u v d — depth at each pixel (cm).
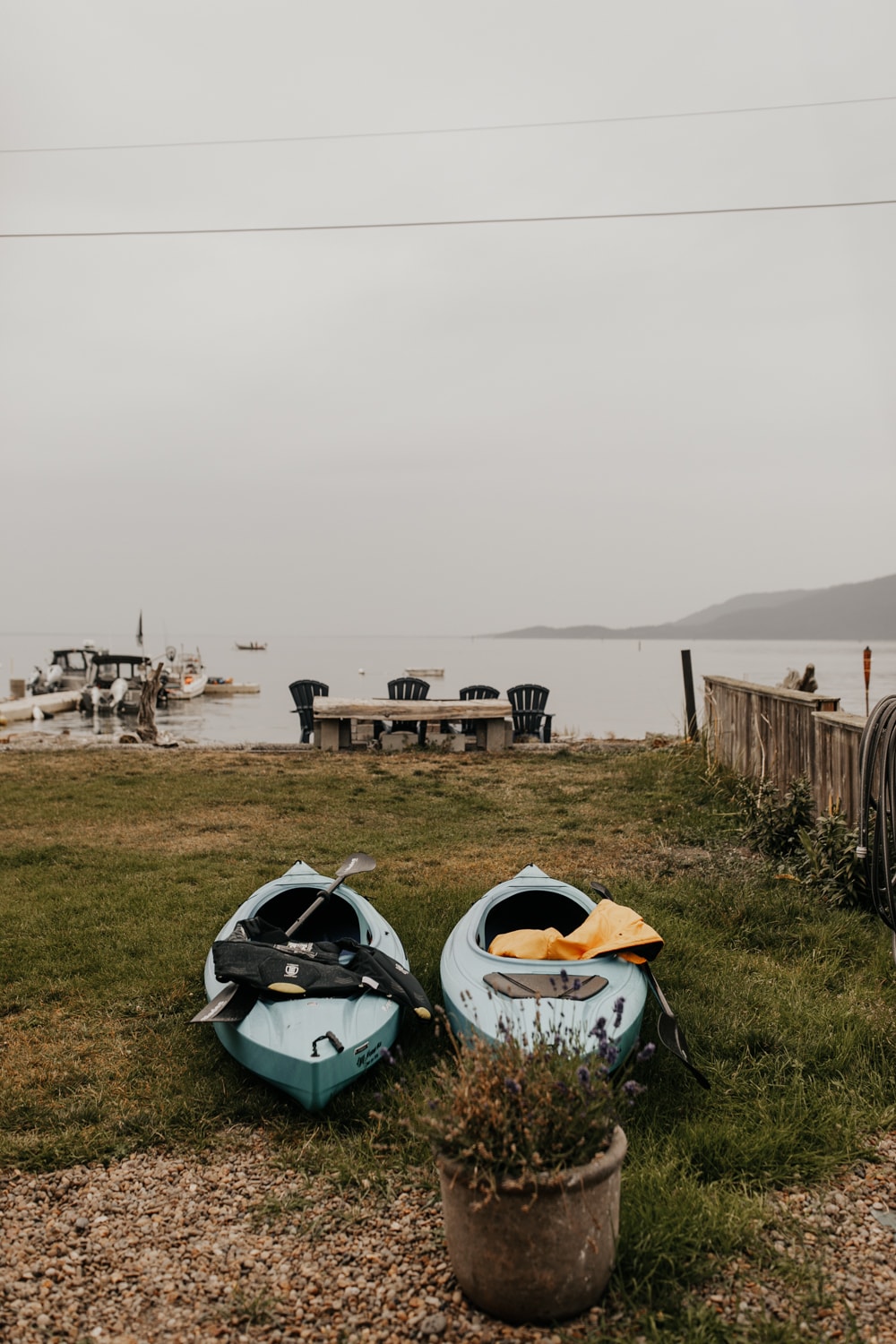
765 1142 402
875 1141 413
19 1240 352
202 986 604
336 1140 419
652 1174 372
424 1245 344
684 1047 459
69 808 1171
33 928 716
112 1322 308
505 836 1013
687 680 1555
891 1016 534
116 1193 385
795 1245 342
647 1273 321
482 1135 298
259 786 1319
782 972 606
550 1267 295
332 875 855
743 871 837
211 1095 461
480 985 478
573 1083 310
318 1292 321
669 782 1276
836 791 814
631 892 771
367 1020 455
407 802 1203
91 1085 479
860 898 723
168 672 4381
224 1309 313
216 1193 384
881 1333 296
